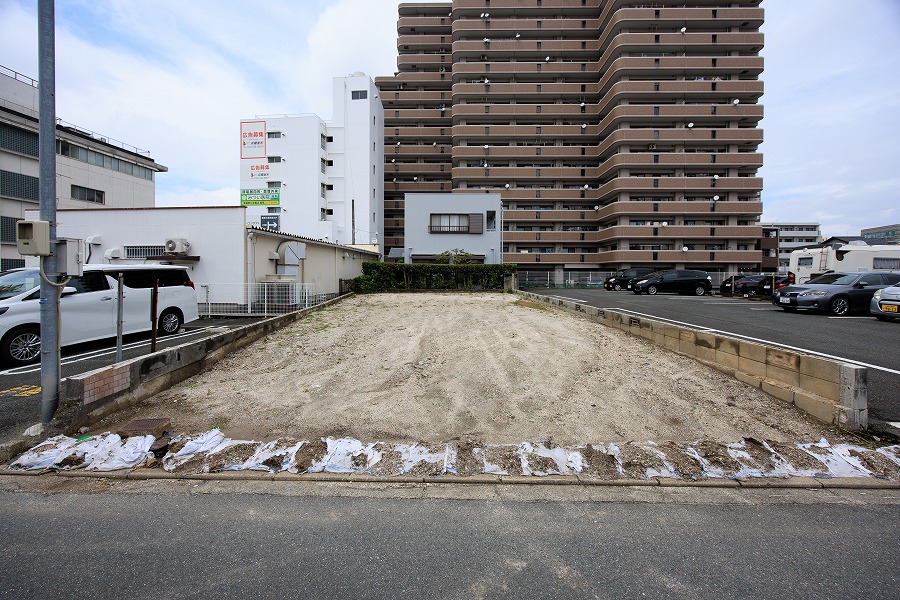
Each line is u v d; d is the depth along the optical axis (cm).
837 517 263
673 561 222
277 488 297
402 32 4491
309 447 344
